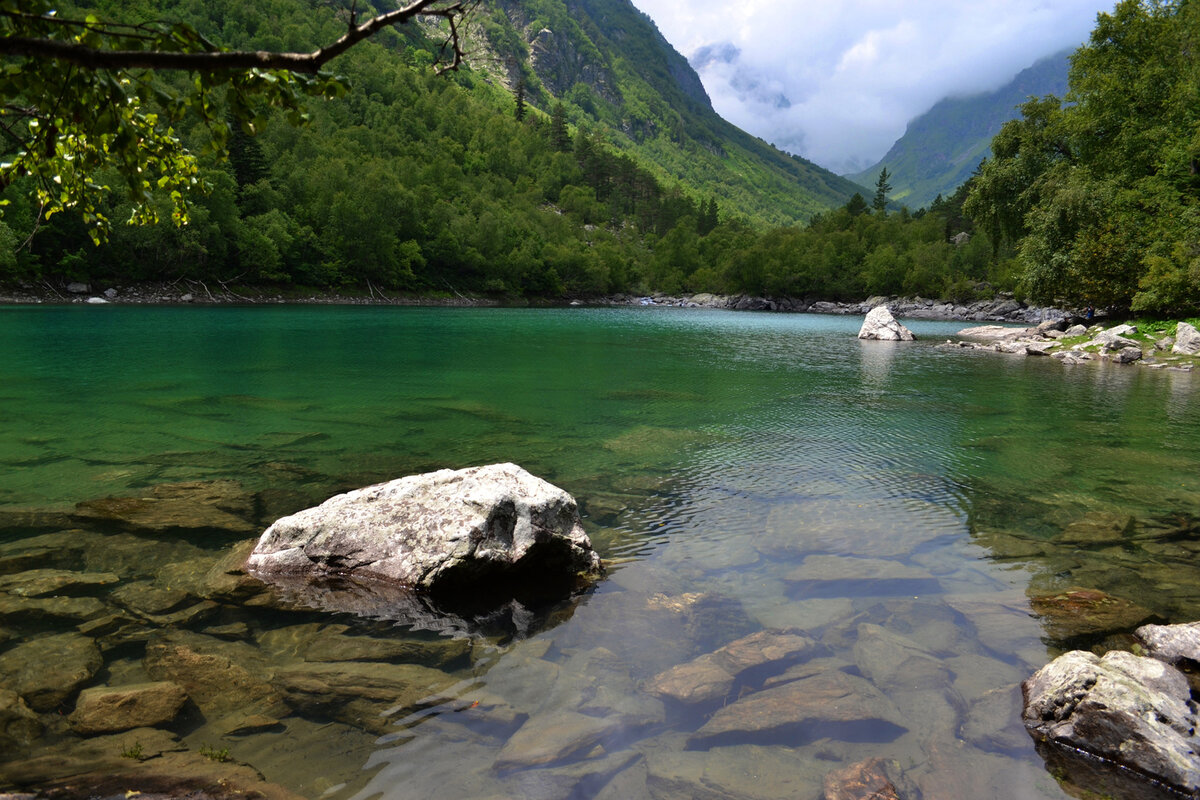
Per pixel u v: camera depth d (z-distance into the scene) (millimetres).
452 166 181875
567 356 33406
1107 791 4113
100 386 19422
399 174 149750
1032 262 47312
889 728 4641
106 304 61938
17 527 8047
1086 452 14023
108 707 4445
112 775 3766
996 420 17594
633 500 10203
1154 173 43469
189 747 4098
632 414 17688
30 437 13086
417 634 5812
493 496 7211
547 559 7383
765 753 4324
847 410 18781
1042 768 4305
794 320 89062
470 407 18094
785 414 18031
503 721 4547
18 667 4934
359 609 6262
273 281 88312
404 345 36312
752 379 25703
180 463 11492
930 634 6031
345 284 99438
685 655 5578
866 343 47438
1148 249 39250
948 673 5375
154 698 4594
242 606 6207
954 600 6777
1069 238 44938
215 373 22938
